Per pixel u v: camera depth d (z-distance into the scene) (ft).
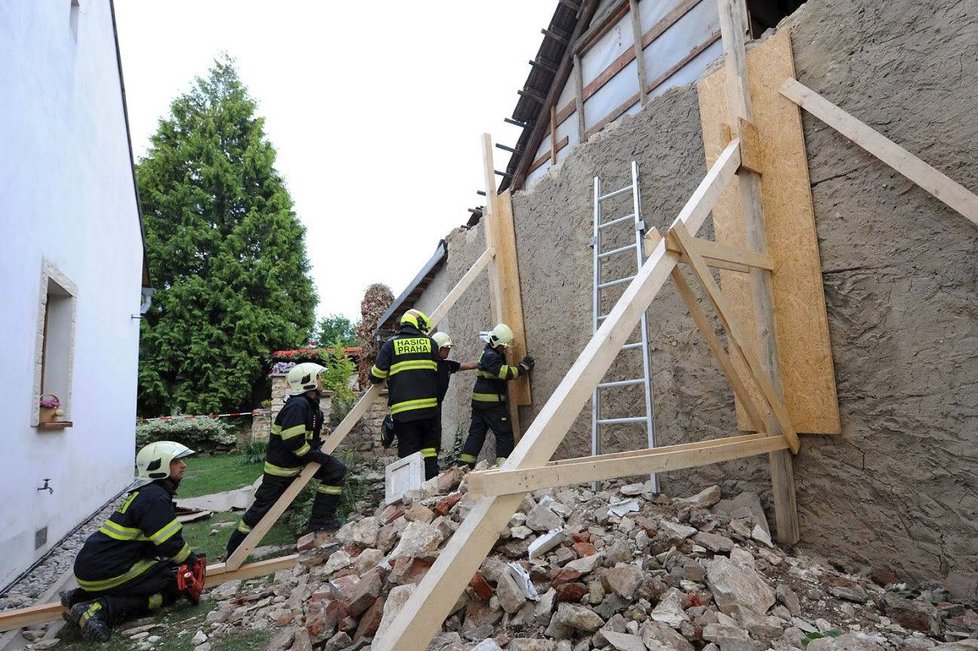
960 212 7.95
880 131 9.12
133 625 10.30
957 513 8.08
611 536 9.78
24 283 14.44
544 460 6.51
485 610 8.16
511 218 18.88
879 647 6.45
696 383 12.21
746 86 11.02
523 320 18.31
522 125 28.55
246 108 80.74
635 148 14.10
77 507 19.70
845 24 9.66
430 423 16.60
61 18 17.24
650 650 6.43
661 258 8.51
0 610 11.91
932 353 8.46
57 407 16.57
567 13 24.66
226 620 10.01
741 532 9.74
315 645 8.34
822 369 9.75
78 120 19.36
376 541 11.40
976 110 8.05
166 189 74.02
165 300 65.92
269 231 74.95
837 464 9.59
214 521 18.35
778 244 10.48
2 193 13.01
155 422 45.65
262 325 69.10
